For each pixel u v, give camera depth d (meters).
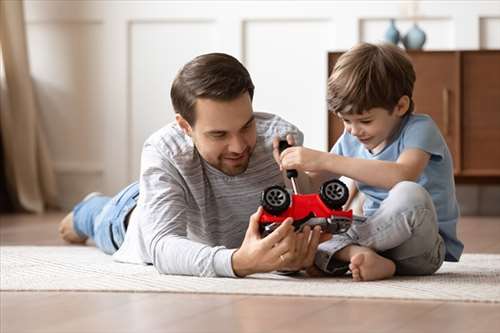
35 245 2.82
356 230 1.78
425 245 1.76
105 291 1.65
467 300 1.51
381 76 1.79
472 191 4.46
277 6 4.62
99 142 4.86
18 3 4.61
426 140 1.82
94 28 4.83
